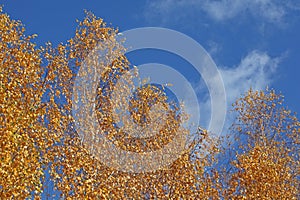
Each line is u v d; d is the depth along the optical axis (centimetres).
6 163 1541
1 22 2105
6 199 1520
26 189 1577
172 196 1955
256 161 2116
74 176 1761
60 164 1784
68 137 1967
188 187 1961
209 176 2036
